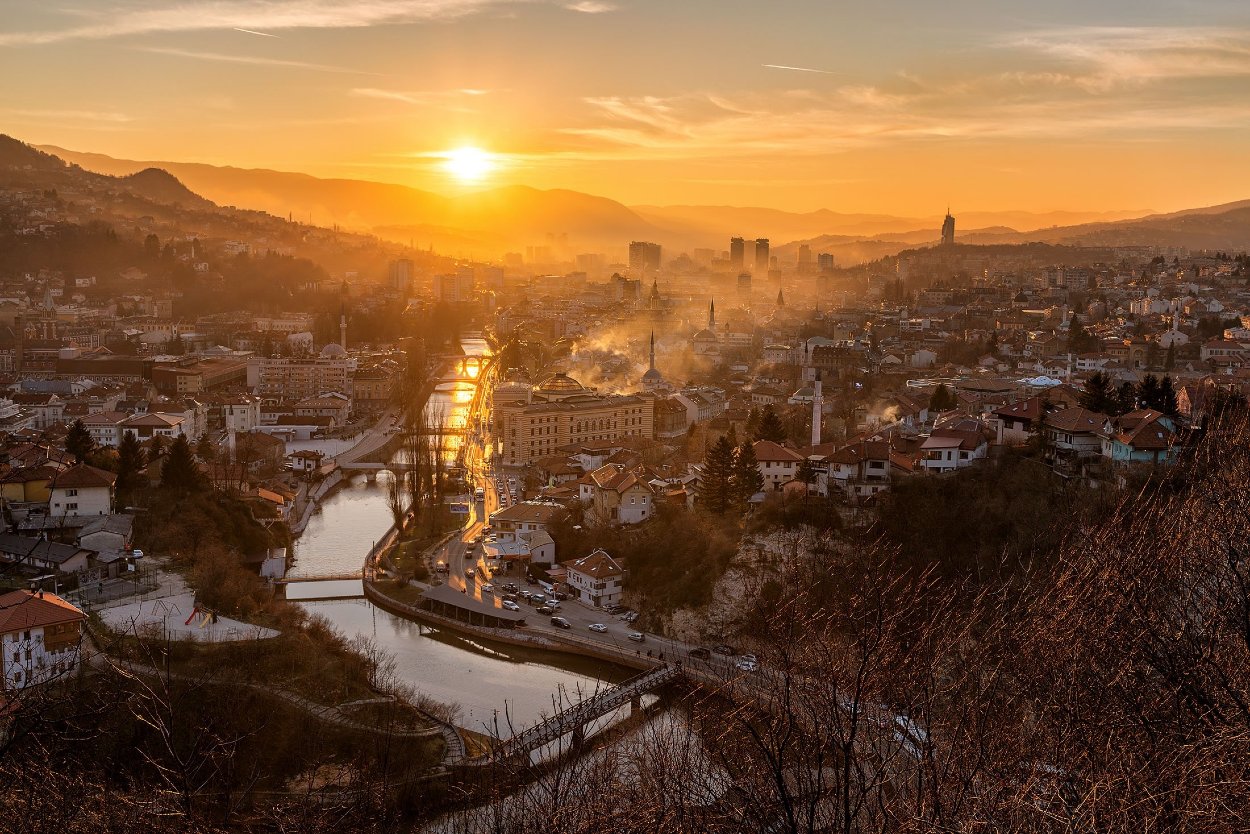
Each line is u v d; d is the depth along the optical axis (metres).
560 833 69.75
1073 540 93.75
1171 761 54.97
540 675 178.38
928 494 186.75
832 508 193.75
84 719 90.81
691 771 74.25
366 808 91.81
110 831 58.84
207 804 75.62
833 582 78.56
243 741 127.19
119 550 198.00
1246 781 51.84
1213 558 66.50
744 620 180.25
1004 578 139.62
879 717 62.94
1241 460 77.44
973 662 67.31
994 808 54.78
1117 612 65.56
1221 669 59.34
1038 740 60.22
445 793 123.88
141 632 154.75
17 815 56.09
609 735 135.00
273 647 155.25
